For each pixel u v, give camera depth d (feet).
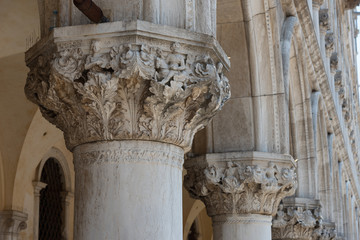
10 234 40.93
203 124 21.76
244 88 33.60
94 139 20.40
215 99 20.74
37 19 33.86
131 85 19.61
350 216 99.09
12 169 40.98
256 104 33.45
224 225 32.91
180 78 19.61
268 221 33.19
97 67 19.67
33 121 40.34
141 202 19.92
